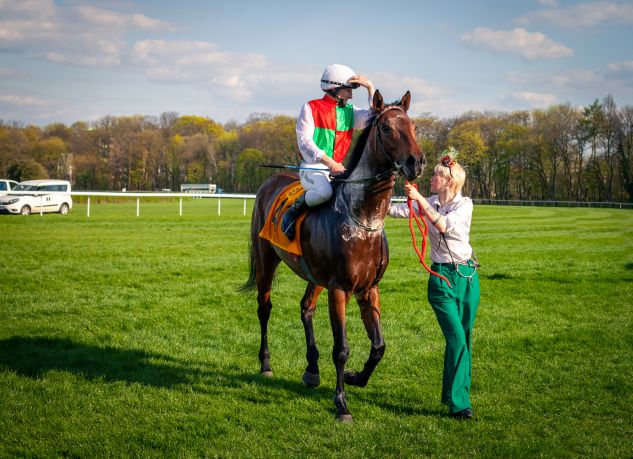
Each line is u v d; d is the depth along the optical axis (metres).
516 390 4.95
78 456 3.70
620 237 18.61
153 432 4.02
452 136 71.56
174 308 7.72
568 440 3.92
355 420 4.30
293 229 4.76
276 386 5.04
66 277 9.58
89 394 4.70
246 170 81.19
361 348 6.18
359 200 4.27
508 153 70.62
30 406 4.41
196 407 4.51
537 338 6.56
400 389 5.00
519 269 11.41
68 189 28.33
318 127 4.75
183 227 19.06
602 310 7.99
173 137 96.44
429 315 7.64
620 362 5.71
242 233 17.27
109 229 17.86
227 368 5.51
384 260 4.48
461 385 4.32
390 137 4.05
